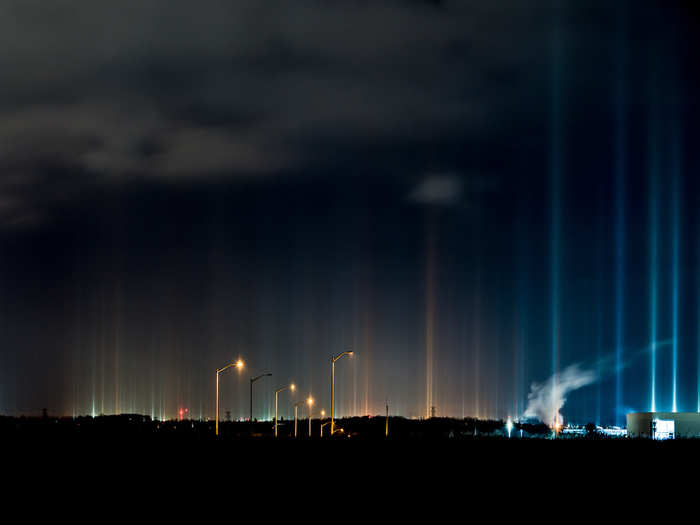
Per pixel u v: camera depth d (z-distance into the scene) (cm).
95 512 3039
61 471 4697
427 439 6009
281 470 4769
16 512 3059
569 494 3622
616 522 2866
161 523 2783
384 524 2781
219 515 2966
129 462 5147
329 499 3441
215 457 5269
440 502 3350
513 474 4450
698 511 3144
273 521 2831
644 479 4209
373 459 5038
